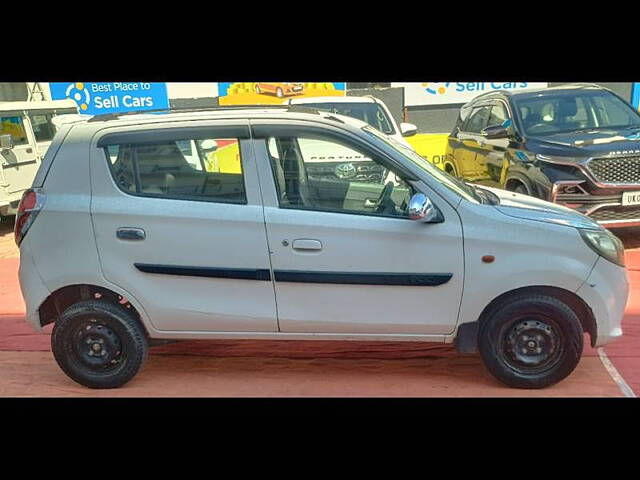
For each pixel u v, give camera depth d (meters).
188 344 4.46
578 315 3.46
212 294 3.46
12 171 8.73
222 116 3.42
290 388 3.71
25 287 3.51
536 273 3.27
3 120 8.72
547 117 6.88
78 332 3.58
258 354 4.25
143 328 3.60
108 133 3.41
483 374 3.81
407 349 4.26
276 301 3.43
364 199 3.37
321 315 3.42
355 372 3.91
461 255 3.29
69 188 3.43
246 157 3.36
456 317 3.38
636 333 4.33
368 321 3.42
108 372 3.63
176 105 12.00
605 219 6.05
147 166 3.41
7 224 9.65
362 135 3.37
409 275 3.32
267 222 3.32
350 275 3.34
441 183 3.38
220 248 3.37
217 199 3.38
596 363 3.87
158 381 3.85
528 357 3.43
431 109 11.96
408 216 3.30
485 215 3.31
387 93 11.91
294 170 3.38
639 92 11.02
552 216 3.43
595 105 6.99
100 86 11.85
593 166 5.91
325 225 3.30
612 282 3.34
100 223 3.39
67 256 3.44
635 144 6.01
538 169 6.20
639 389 3.51
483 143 7.61
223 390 3.70
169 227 3.37
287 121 3.38
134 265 3.42
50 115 9.89
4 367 4.12
